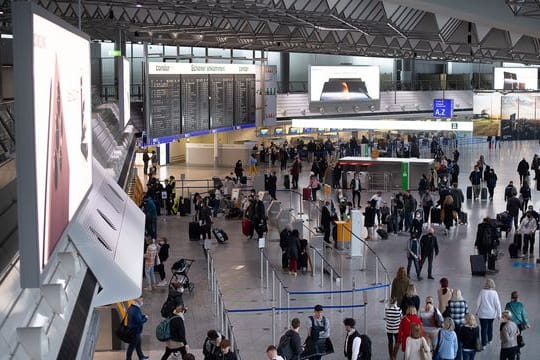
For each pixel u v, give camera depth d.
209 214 28.67
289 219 29.30
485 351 17.42
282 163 49.09
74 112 9.67
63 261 8.80
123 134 28.45
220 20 41.53
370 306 20.61
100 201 13.87
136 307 15.43
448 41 43.12
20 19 6.32
